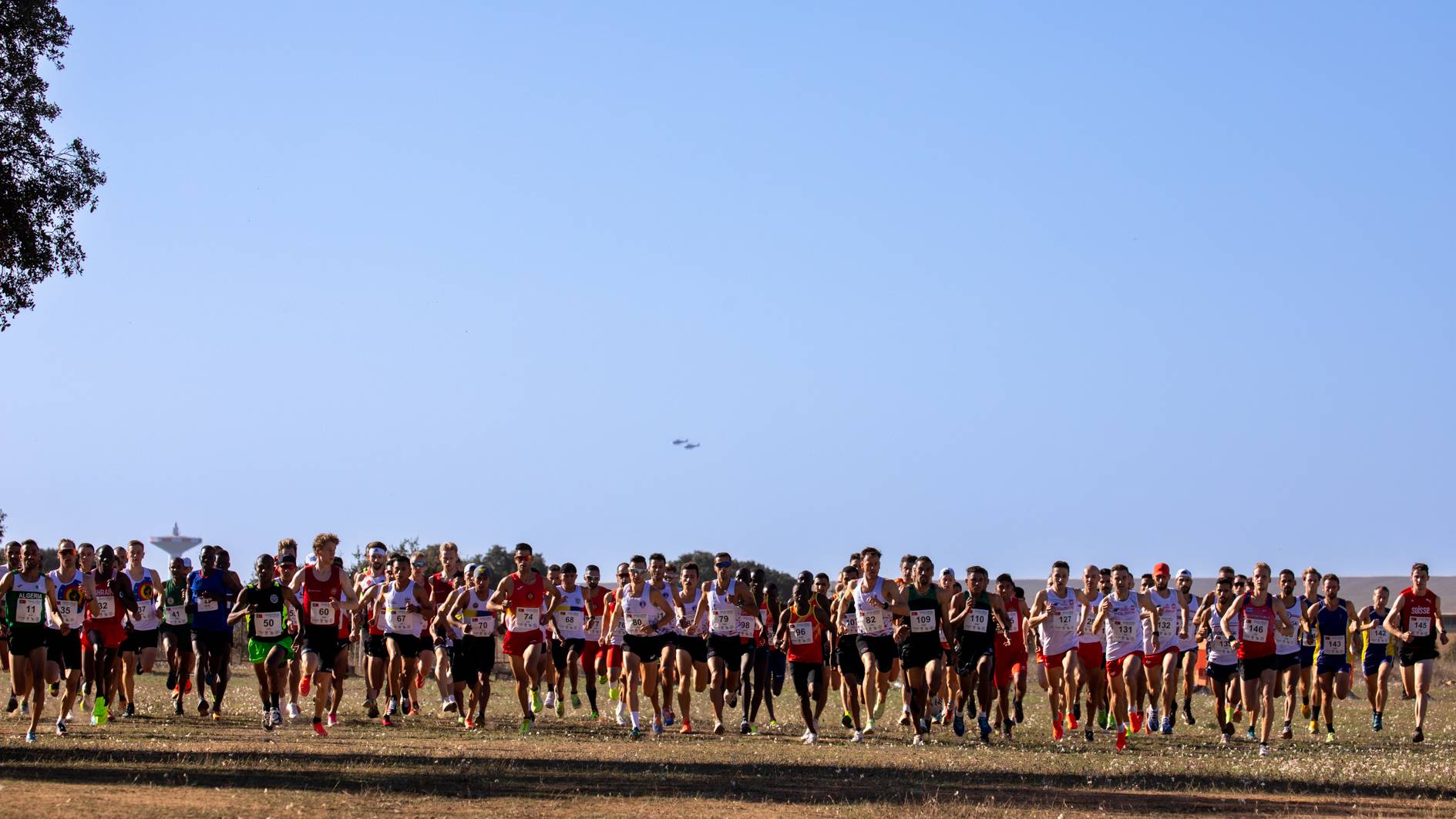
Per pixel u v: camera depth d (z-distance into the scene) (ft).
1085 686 141.79
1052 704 127.34
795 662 121.60
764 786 86.48
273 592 117.80
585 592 146.30
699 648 130.72
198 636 132.46
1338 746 125.18
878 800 81.20
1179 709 173.17
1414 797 86.99
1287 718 135.33
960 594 130.52
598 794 80.74
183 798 73.72
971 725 145.18
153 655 135.13
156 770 84.48
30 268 148.66
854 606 121.08
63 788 76.13
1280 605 116.37
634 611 125.29
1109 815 77.82
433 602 140.77
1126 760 106.11
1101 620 123.44
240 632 276.82
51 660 111.45
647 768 93.40
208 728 121.19
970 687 134.31
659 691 144.15
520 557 125.39
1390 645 141.79
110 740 106.42
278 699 118.93
